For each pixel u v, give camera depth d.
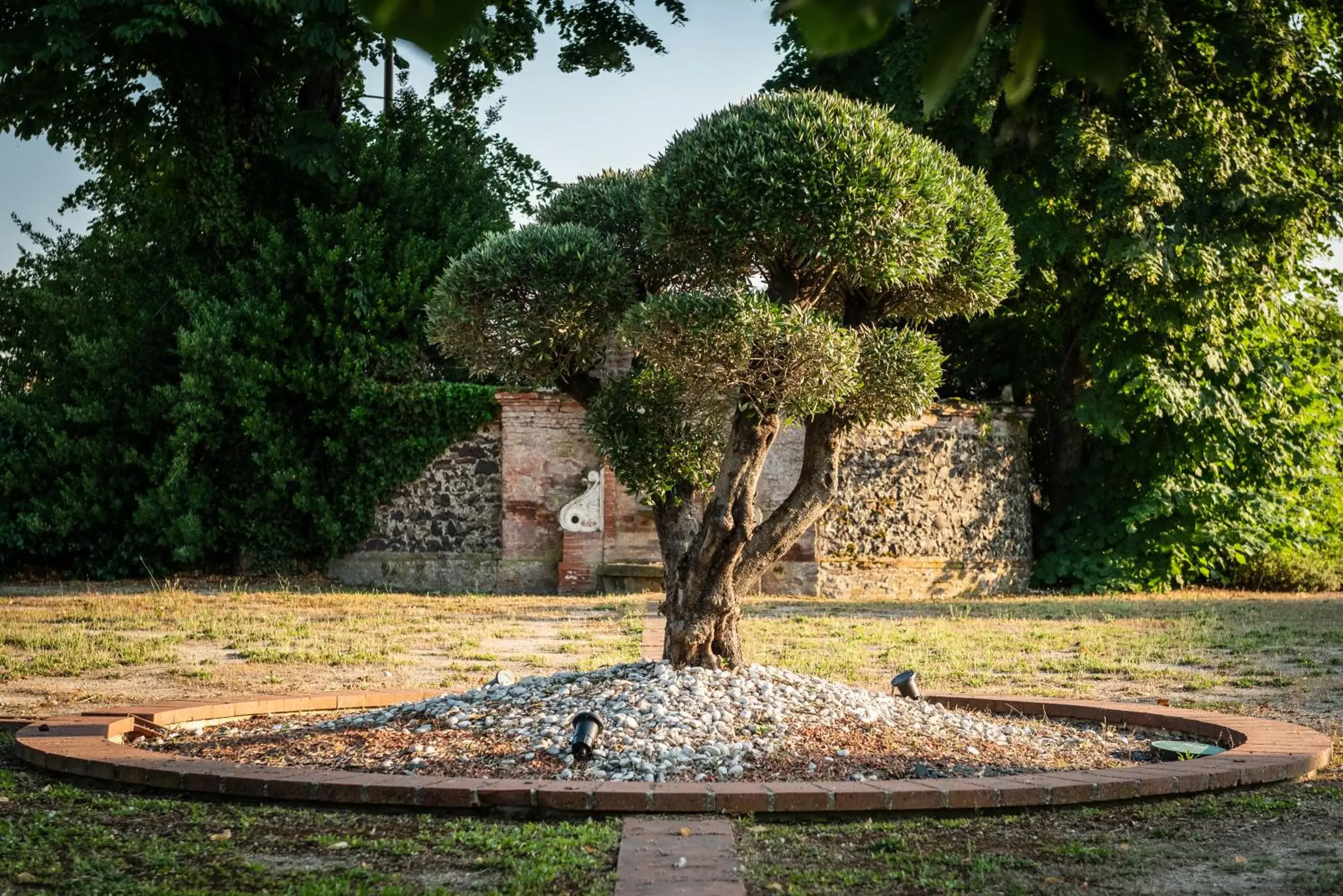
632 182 9.81
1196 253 21.08
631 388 8.85
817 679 8.58
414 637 15.16
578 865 5.12
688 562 8.55
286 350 23.81
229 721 9.17
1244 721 8.57
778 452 22.98
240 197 24.38
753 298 7.67
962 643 14.51
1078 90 21.20
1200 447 23.45
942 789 6.20
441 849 5.47
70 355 24.56
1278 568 24.27
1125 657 13.48
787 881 4.91
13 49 21.56
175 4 21.77
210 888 4.83
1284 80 21.81
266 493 23.72
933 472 23.66
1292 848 5.50
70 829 5.81
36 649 13.60
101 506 24.22
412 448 23.91
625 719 7.37
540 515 23.45
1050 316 24.53
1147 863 5.24
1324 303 25.34
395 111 26.89
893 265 7.90
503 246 8.71
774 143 7.81
